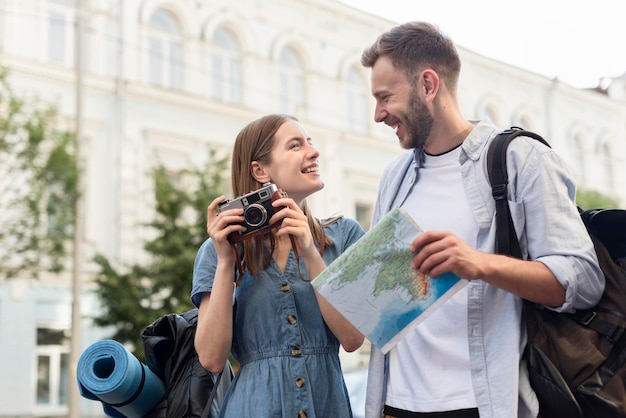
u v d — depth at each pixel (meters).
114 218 17.14
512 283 2.07
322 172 20.34
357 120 21.36
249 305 2.47
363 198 21.14
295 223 2.37
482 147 2.39
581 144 27.12
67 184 14.14
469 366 2.25
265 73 19.62
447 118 2.46
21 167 14.00
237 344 2.50
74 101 17.08
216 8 18.94
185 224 14.45
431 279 2.07
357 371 5.27
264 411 2.34
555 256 2.14
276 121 2.65
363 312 2.11
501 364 2.18
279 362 2.39
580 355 2.08
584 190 25.28
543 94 26.06
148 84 17.78
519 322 2.22
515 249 2.24
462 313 2.30
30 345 16.38
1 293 16.22
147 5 17.97
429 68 2.43
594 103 27.61
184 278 14.02
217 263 2.52
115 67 17.52
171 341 2.71
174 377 2.64
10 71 15.38
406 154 2.68
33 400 16.27
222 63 19.09
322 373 2.43
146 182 17.55
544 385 2.09
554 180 2.23
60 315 16.83
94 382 2.45
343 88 21.08
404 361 2.39
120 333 13.86
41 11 16.88
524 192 2.25
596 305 2.18
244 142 2.66
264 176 2.62
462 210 2.40
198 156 18.34
